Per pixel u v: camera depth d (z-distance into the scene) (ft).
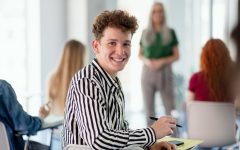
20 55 15.44
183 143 5.72
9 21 14.94
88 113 4.29
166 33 13.46
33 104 12.11
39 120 7.33
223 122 8.52
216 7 17.56
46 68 16.44
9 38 14.97
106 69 4.85
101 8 17.74
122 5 18.51
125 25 4.72
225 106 8.32
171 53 13.70
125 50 4.75
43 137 11.32
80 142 4.58
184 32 18.78
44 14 16.26
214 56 8.30
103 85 4.68
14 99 6.79
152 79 13.79
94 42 4.92
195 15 18.57
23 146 7.08
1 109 6.66
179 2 18.78
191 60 18.60
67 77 9.84
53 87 9.99
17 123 6.82
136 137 4.28
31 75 15.89
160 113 15.23
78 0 17.21
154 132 4.39
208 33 17.97
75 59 9.89
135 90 18.52
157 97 15.24
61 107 9.84
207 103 8.45
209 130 8.65
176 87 16.40
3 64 14.70
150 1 18.19
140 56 13.96
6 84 6.77
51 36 16.70
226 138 8.66
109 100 4.72
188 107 8.72
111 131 4.23
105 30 4.72
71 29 17.48
